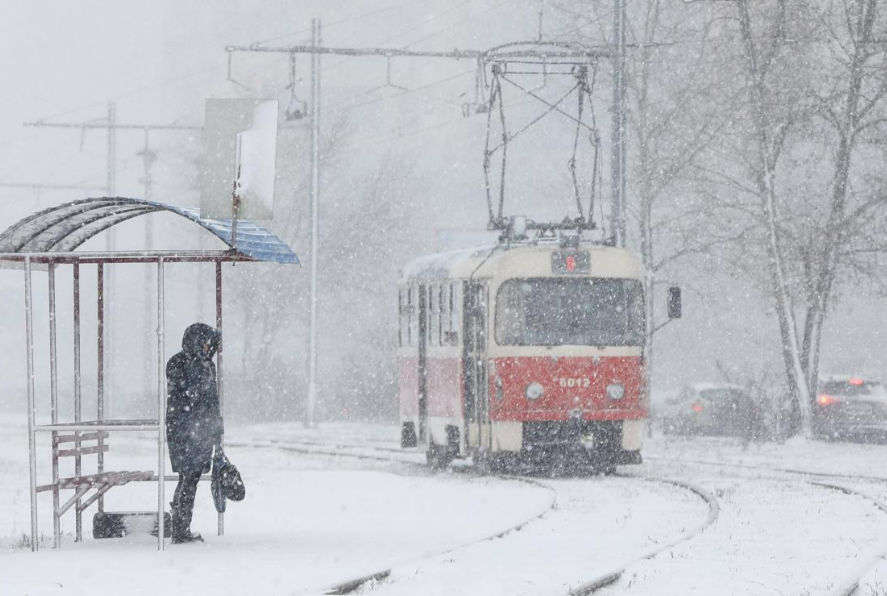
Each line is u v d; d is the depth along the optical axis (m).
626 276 72.44
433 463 79.75
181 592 29.44
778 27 109.31
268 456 90.75
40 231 39.78
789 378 108.94
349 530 44.28
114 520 41.81
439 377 78.00
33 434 38.50
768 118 109.50
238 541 40.34
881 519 47.25
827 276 110.88
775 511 50.84
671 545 39.50
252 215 37.78
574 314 71.69
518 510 51.59
